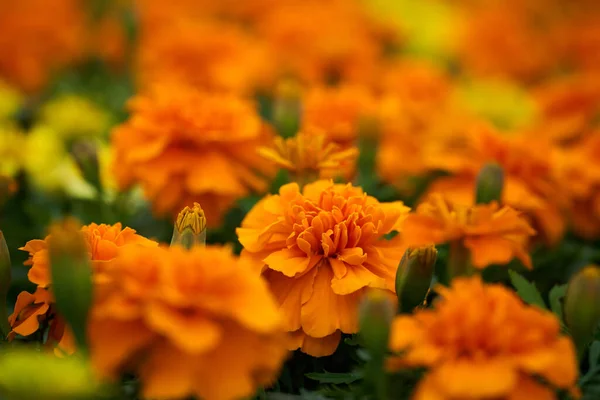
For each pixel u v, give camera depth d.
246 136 0.37
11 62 0.58
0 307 0.30
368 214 0.31
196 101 0.38
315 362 0.31
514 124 0.55
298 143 0.35
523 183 0.38
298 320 0.30
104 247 0.28
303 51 0.60
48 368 0.26
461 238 0.32
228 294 0.26
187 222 0.29
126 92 0.59
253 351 0.26
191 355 0.25
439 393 0.25
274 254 0.30
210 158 0.37
